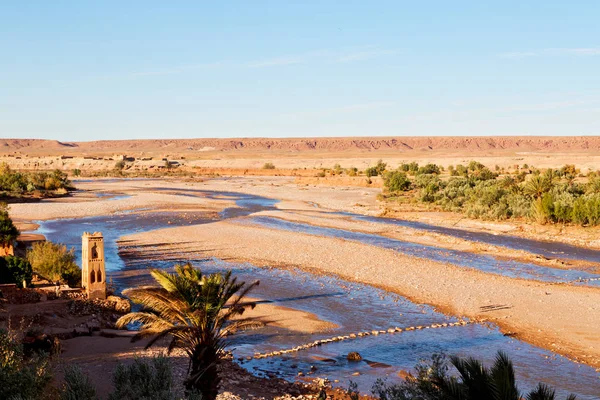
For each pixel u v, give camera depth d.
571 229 51.88
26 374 12.52
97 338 21.91
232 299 29.53
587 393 18.03
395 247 45.59
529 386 18.58
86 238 26.05
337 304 29.14
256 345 23.09
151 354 20.19
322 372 20.12
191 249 44.44
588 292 30.86
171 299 15.41
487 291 31.31
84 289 26.31
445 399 9.20
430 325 25.56
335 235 51.91
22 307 23.67
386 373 20.00
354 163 196.12
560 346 22.59
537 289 31.58
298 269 37.38
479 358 21.23
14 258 26.94
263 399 17.25
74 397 12.68
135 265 38.47
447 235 50.44
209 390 15.29
